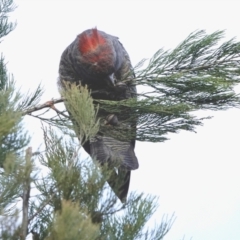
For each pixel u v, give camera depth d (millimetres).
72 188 7195
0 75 10922
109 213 7250
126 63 13531
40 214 7176
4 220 6707
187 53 10383
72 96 8453
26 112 10094
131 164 11719
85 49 12750
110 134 10875
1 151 7484
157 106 10125
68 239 6137
